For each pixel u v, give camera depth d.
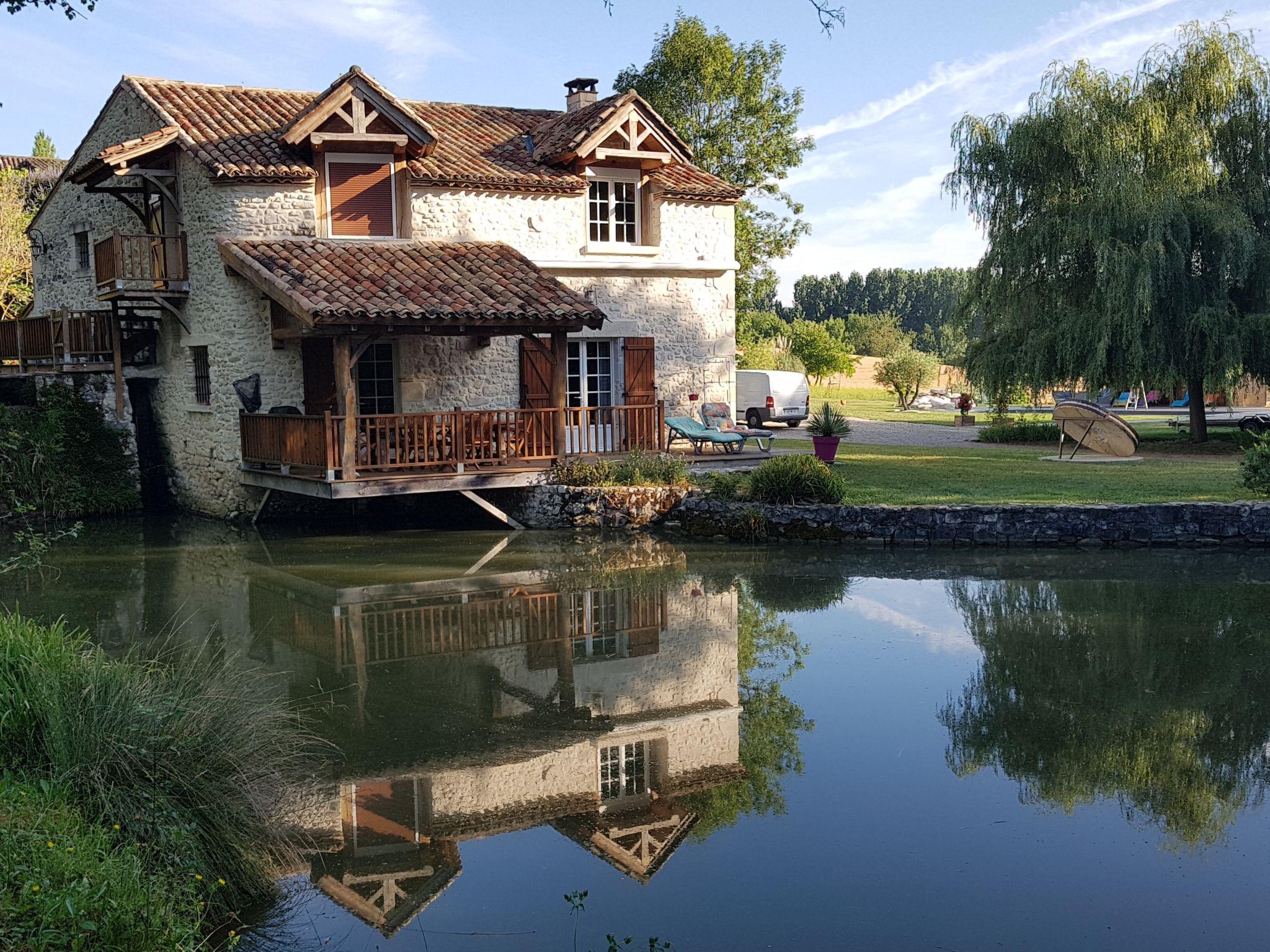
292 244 16.33
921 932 5.28
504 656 9.91
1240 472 17.94
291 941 5.14
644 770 7.29
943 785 7.07
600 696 8.79
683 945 5.16
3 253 26.30
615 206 19.53
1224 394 27.09
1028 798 6.87
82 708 5.67
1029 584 12.88
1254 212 23.16
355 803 6.72
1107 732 8.04
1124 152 22.62
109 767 5.39
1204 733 7.99
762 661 9.80
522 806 6.70
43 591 12.21
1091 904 5.55
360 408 17.50
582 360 19.02
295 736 7.54
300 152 17.27
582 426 18.95
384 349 17.70
